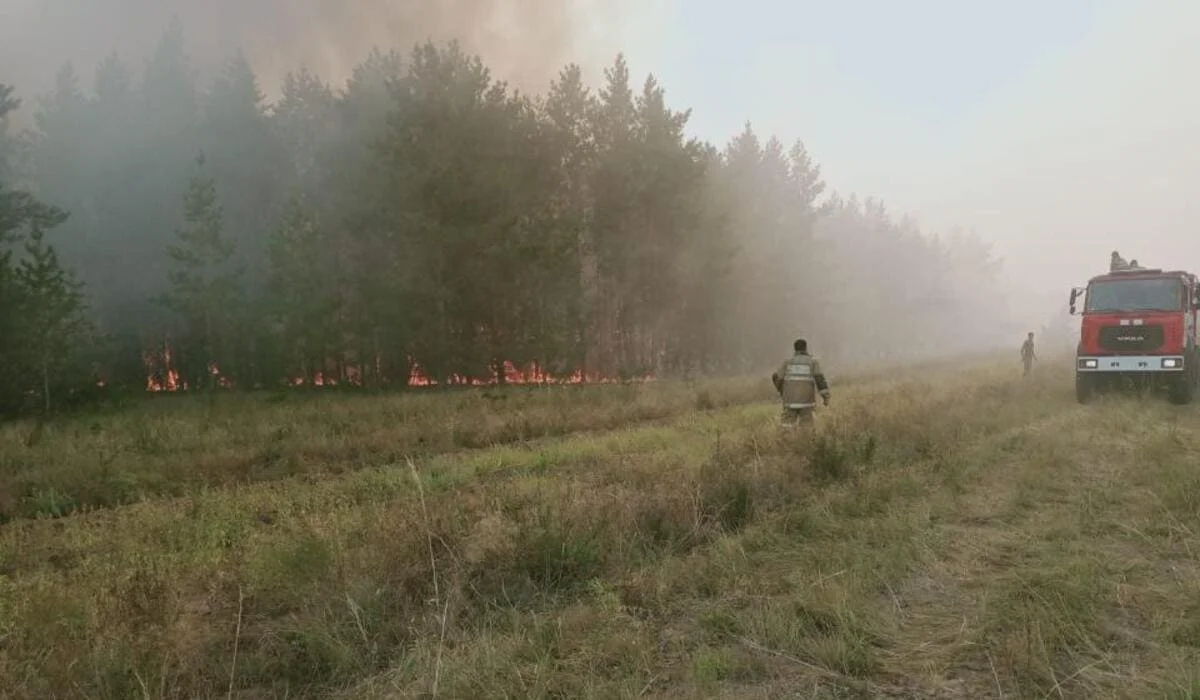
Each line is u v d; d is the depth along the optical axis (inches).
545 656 137.2
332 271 1285.7
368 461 412.5
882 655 136.6
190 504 293.3
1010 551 196.5
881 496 252.5
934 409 470.9
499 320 1279.5
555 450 409.1
